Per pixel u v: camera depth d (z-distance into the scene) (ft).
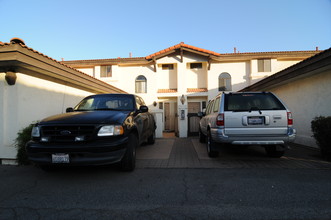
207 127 16.93
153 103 41.65
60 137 10.14
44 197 8.70
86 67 45.37
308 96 19.79
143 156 16.79
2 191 9.41
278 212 7.16
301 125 20.95
